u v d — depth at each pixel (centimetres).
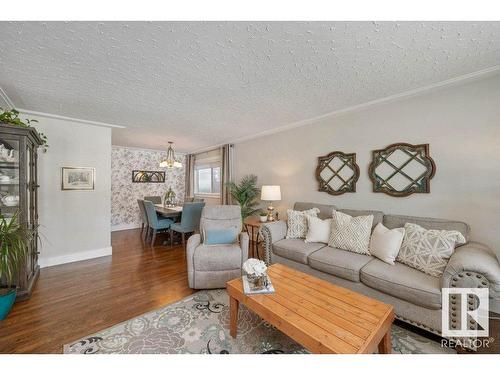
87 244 348
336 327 123
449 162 224
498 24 139
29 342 160
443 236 188
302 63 184
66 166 329
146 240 468
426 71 199
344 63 185
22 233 210
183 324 184
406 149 251
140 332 173
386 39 154
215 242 273
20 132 222
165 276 281
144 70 192
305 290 164
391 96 253
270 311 138
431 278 174
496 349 143
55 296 229
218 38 151
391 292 176
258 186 444
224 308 209
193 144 539
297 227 298
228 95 248
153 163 639
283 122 354
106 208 366
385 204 270
